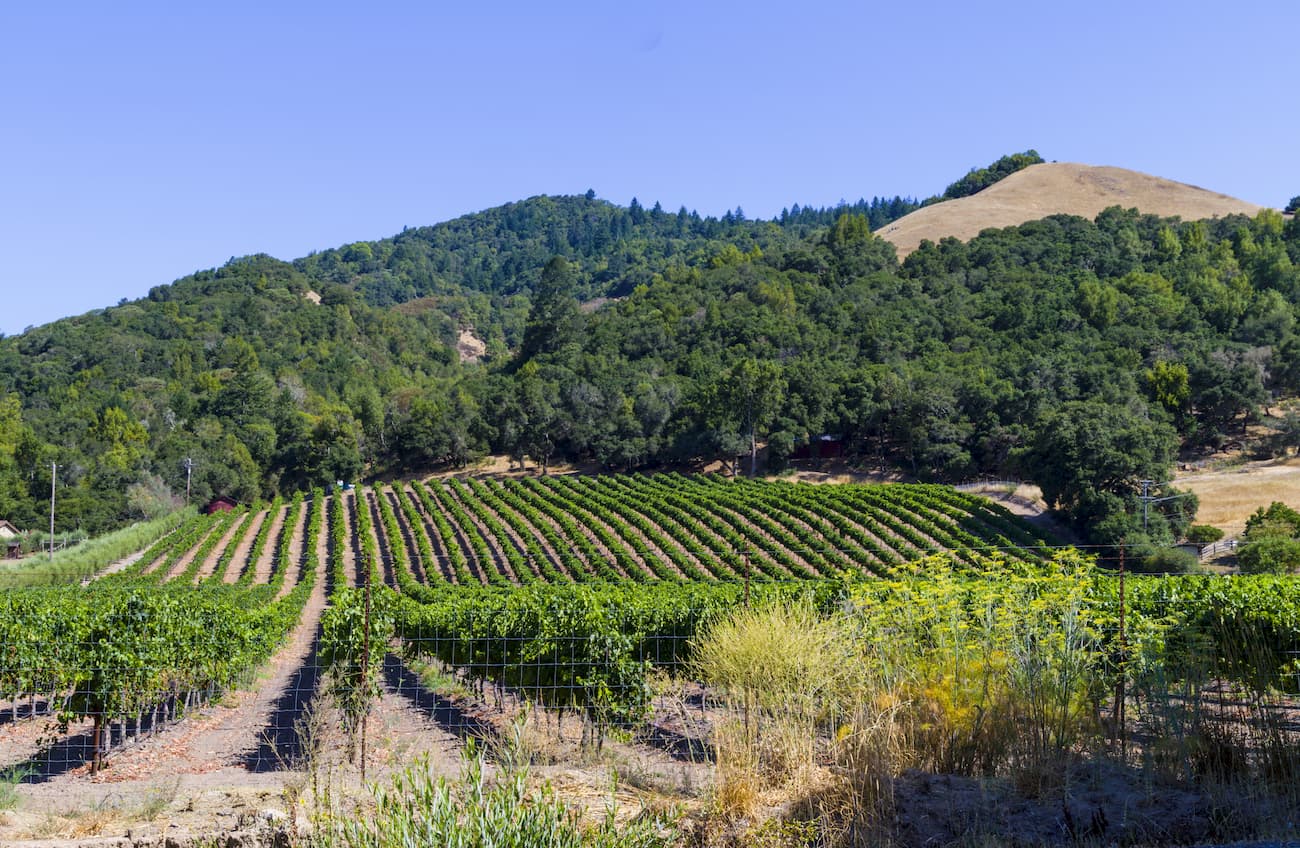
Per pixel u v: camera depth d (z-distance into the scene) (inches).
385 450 3693.4
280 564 2112.5
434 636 799.7
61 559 1973.4
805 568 1780.3
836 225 5585.6
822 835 207.5
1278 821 203.0
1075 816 209.8
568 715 547.8
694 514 2246.6
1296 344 3029.0
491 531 2289.6
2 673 525.0
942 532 1913.1
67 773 477.4
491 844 167.0
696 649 301.4
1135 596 488.7
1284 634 333.4
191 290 6210.6
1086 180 6176.2
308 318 5792.3
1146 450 2006.6
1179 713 245.9
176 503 3078.2
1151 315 3595.0
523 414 3373.5
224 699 748.0
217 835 219.1
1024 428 2628.0
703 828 212.2
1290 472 2247.8
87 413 3725.4
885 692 260.2
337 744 341.7
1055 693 252.2
